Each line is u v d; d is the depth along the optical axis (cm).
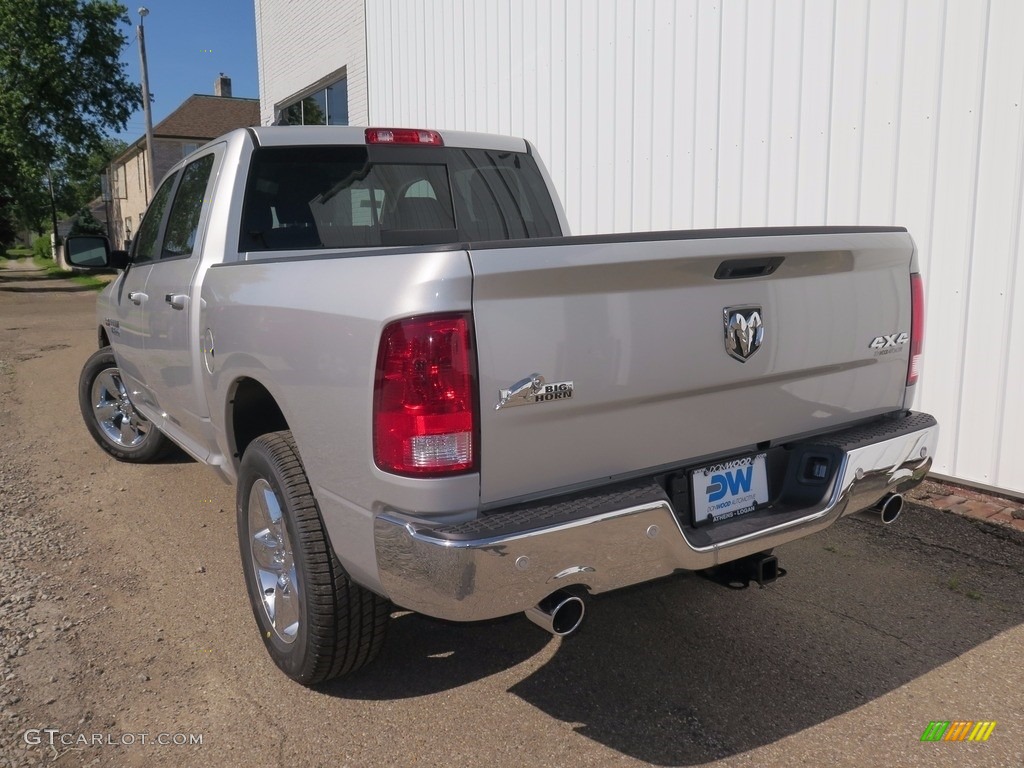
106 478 516
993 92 412
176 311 364
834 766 243
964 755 247
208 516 447
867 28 459
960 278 438
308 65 1254
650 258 226
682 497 253
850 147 475
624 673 292
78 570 378
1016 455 428
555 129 694
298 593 265
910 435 289
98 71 3064
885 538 404
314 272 252
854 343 285
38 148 2975
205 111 4478
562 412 221
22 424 671
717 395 253
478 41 786
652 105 595
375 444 218
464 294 205
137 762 245
